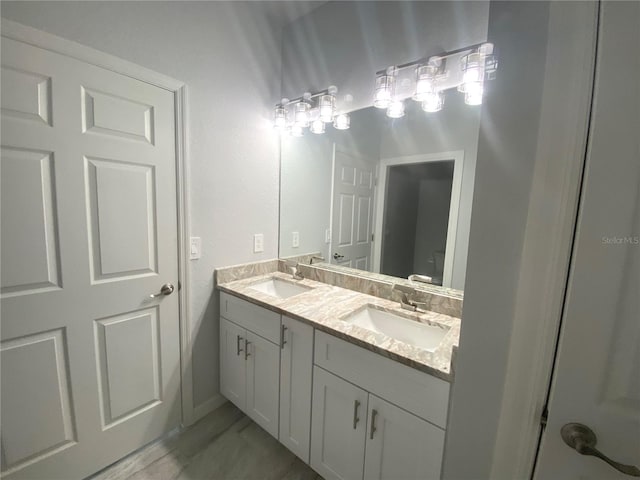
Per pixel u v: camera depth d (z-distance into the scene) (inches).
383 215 61.5
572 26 21.8
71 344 46.8
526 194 24.7
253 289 64.4
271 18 70.5
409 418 38.0
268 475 53.8
